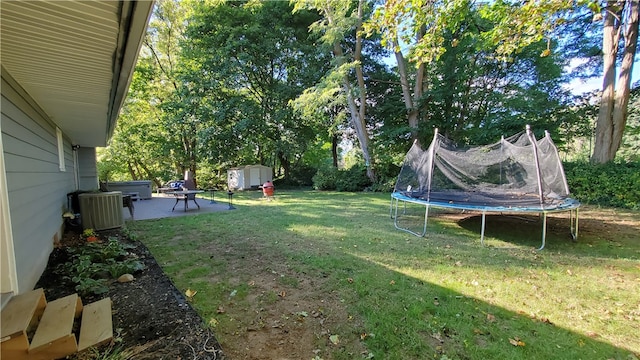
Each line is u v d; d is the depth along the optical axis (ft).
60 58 7.48
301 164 61.82
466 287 9.74
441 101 41.88
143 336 6.56
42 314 6.34
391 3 16.43
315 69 47.96
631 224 19.54
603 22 29.14
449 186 19.71
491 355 6.39
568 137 38.29
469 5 18.97
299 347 6.57
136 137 54.03
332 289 9.51
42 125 13.09
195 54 46.73
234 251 13.48
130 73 8.64
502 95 38.19
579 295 9.27
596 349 6.68
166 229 18.02
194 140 53.93
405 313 8.04
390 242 15.15
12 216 7.97
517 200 17.11
